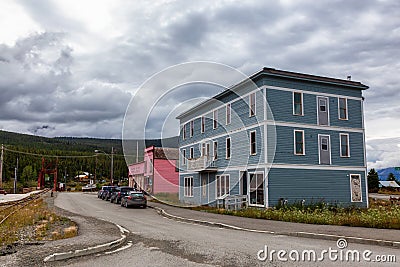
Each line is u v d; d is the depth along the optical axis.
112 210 22.91
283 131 23.05
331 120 24.94
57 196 41.50
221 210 19.59
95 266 6.88
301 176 23.22
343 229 11.95
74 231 11.88
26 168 77.00
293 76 23.59
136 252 8.30
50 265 7.02
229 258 7.45
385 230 11.59
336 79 25.30
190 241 9.88
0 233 11.96
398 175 72.62
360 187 25.17
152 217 18.30
